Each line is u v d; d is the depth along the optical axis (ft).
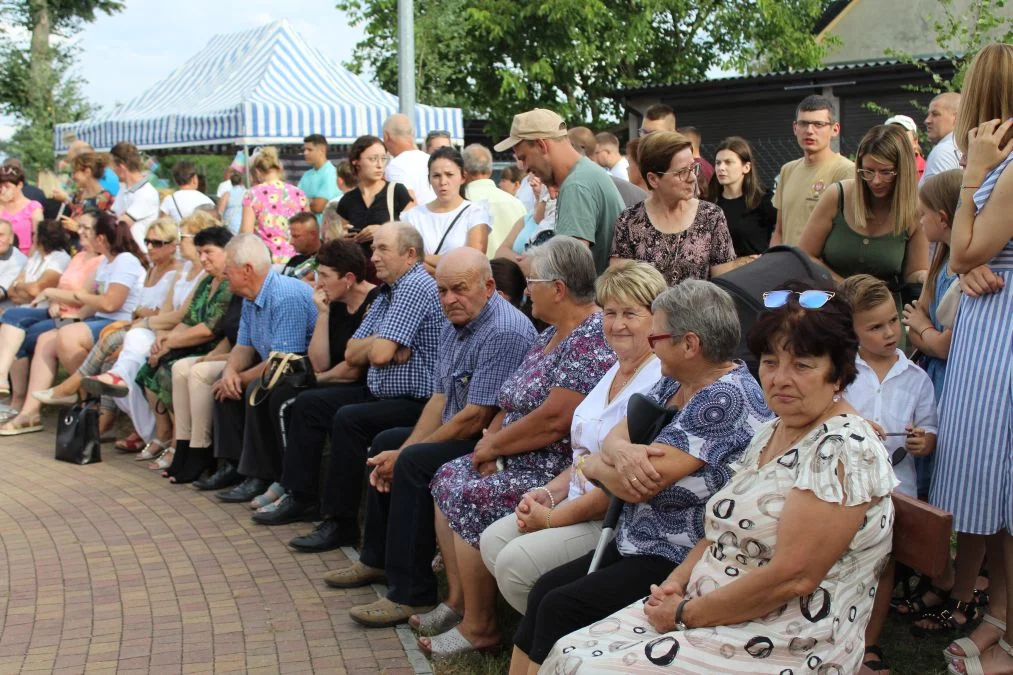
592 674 9.09
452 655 13.75
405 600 14.98
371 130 42.83
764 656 8.82
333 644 14.51
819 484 8.64
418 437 16.30
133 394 24.41
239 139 39.47
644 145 16.06
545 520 12.27
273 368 20.07
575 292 13.48
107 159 36.91
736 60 80.53
